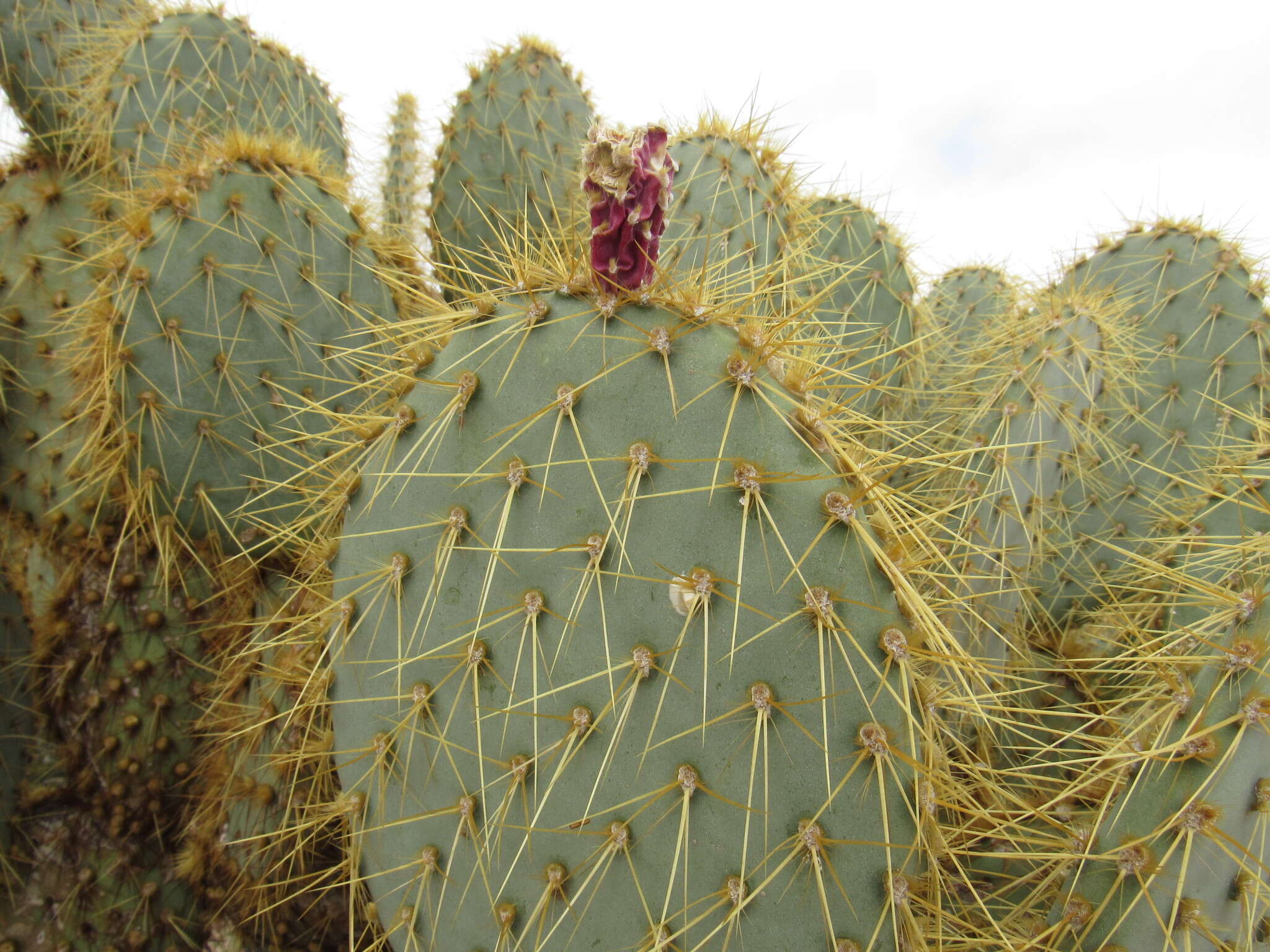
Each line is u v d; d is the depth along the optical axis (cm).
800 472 40
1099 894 41
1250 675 39
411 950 44
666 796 39
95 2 87
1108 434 73
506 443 42
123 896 57
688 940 39
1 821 58
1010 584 59
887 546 41
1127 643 61
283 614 56
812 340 44
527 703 41
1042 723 60
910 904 39
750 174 65
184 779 59
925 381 78
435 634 43
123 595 59
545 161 88
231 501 60
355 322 64
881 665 39
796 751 39
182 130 77
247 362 60
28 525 63
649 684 40
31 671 60
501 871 42
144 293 58
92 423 61
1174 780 40
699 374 41
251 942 56
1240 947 39
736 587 39
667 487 40
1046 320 62
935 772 40
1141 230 81
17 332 66
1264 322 72
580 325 42
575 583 41
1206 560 57
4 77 80
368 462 46
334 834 51
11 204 71
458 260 81
